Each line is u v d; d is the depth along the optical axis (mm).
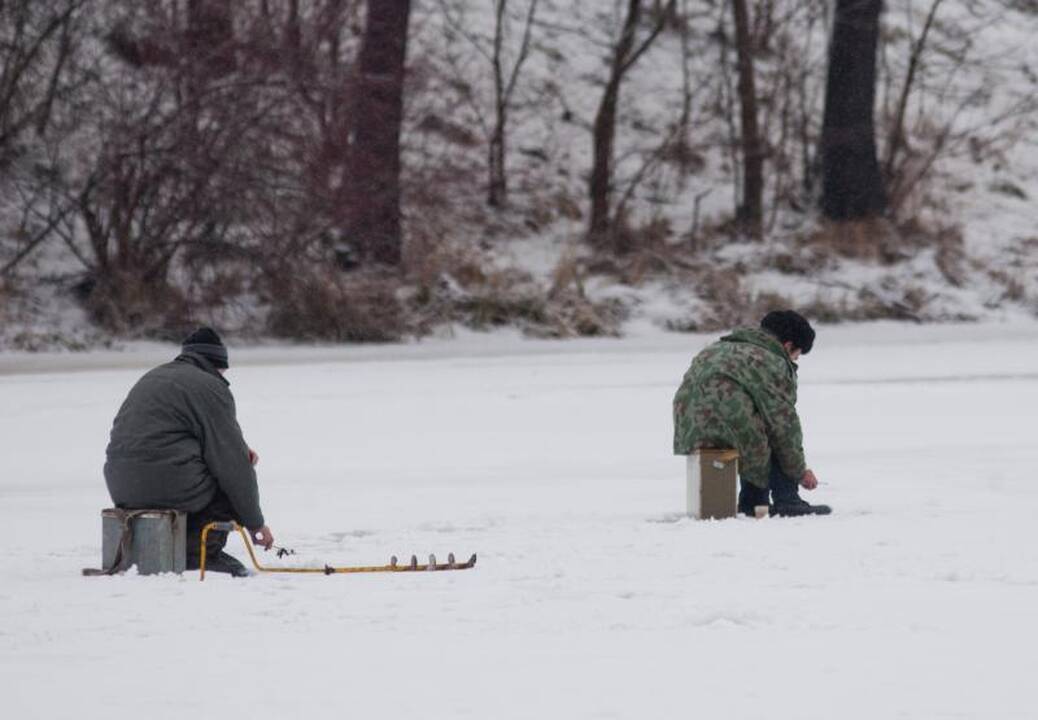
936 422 49000
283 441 46688
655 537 26719
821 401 54938
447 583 22406
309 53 89188
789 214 116250
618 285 103438
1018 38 144375
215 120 87938
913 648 17188
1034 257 115625
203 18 89000
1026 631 18062
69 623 19906
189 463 25016
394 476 39000
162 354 81625
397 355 80750
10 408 55469
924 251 111438
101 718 14648
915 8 144375
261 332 89250
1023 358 74125
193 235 89688
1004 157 128375
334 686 15789
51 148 89750
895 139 117875
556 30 129125
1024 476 36000
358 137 91188
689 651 17219
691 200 117188
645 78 126812
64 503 35312
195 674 16516
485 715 14516
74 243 91562
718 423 30266
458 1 125938
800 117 124812
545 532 28016
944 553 24141
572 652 17328
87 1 90188
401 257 95750
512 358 77688
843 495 32875
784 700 14898
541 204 111812
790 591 20938
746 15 114500
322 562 25453
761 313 101500
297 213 88812
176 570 24562
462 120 114562
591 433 48000
